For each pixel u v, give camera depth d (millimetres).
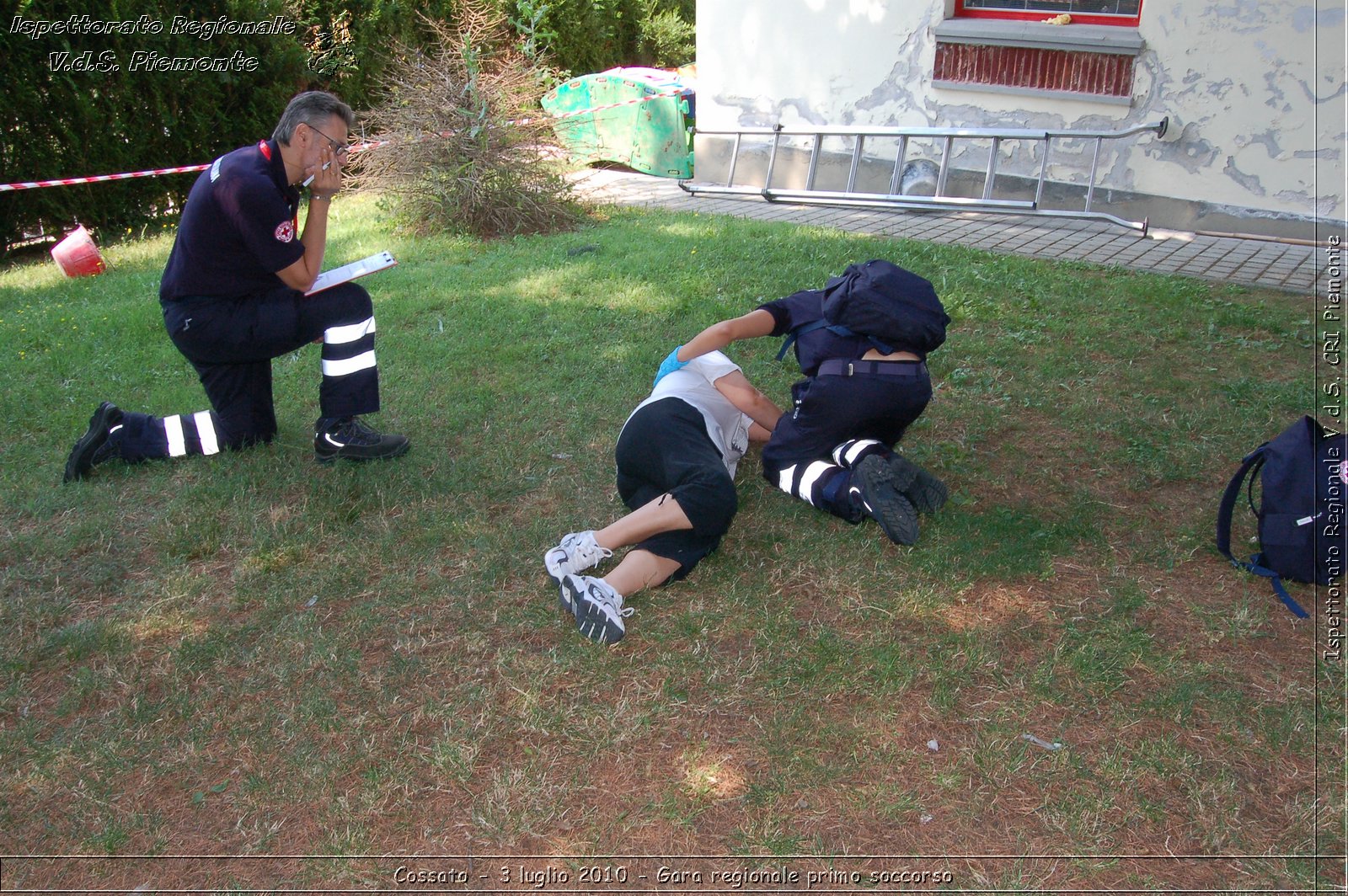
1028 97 8125
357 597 3254
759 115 9594
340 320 3951
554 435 4371
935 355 5129
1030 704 2713
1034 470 3992
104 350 5480
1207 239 7488
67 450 4297
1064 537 3502
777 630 3018
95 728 2709
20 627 3123
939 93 8555
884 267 3543
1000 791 2445
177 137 9336
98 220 9062
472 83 8086
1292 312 5664
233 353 3922
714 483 3227
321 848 2348
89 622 3125
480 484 3949
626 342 5414
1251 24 7066
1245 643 2938
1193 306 5809
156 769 2576
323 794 2486
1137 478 3891
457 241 7766
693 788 2473
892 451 3621
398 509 3781
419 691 2812
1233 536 3514
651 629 3047
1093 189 8078
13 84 8148
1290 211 7316
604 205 9039
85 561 3477
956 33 8227
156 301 6305
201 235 3703
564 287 6398
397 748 2617
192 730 2693
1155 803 2400
